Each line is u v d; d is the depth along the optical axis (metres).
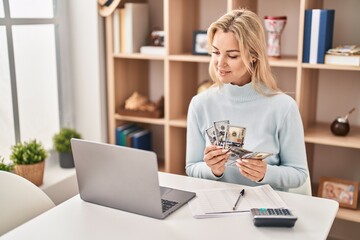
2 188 1.73
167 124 2.90
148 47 2.90
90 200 1.70
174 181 1.91
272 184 1.88
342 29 2.70
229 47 1.87
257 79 1.97
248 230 1.48
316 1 2.65
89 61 2.99
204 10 2.99
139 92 3.26
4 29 2.60
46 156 2.60
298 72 2.52
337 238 2.94
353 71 2.73
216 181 1.90
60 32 2.94
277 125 1.95
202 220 1.56
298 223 1.54
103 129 3.09
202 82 3.02
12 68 2.67
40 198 1.84
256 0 2.85
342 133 2.57
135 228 1.50
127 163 1.54
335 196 2.64
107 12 2.88
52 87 2.96
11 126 2.71
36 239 1.44
